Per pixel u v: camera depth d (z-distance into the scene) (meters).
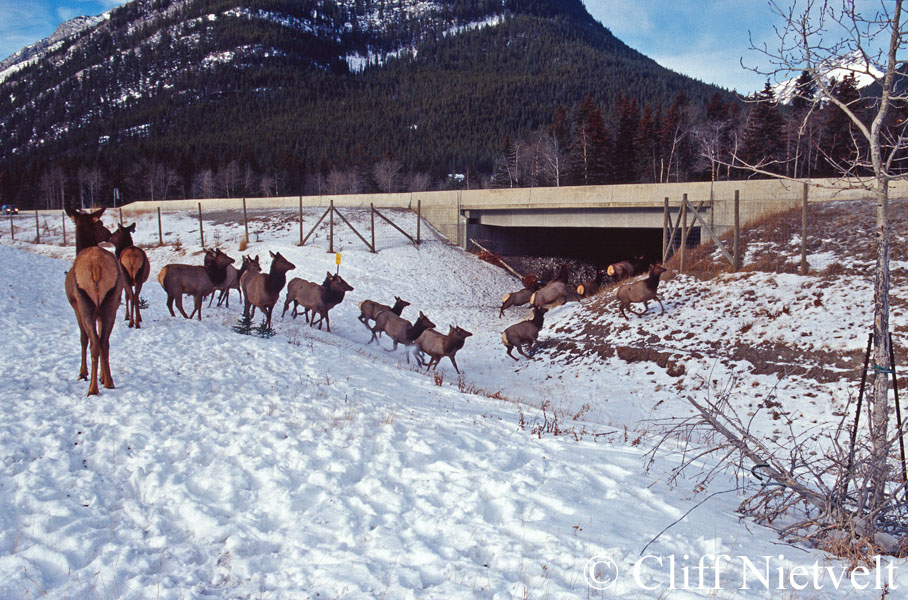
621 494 6.05
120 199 110.44
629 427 12.27
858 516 5.24
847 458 5.58
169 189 116.25
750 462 8.59
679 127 63.41
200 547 4.54
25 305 15.32
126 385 8.80
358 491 5.77
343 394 9.77
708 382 14.30
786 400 12.73
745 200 25.56
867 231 19.61
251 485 5.77
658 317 18.39
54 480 5.42
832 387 12.62
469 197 37.47
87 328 8.15
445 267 32.91
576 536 4.85
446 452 7.13
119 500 5.24
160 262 35.94
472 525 5.03
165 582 3.94
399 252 34.25
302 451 6.68
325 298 20.08
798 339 14.69
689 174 62.66
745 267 20.02
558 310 23.95
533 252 41.06
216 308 20.66
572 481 6.30
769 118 44.97
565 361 17.77
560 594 3.85
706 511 5.87
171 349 12.03
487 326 24.59
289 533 4.84
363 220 39.91
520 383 16.62
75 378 9.00
